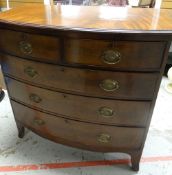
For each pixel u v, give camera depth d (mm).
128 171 1336
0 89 2014
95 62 931
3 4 2137
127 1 2121
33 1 2102
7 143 1522
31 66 1070
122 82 963
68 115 1161
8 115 1779
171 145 1521
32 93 1181
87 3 2137
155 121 1733
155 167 1357
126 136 1163
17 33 992
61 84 1055
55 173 1321
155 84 953
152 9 1320
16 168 1345
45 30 903
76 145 1293
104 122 1122
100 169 1352
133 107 1037
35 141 1550
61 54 955
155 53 867
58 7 1338
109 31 831
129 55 882
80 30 853
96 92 1021
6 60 1142
